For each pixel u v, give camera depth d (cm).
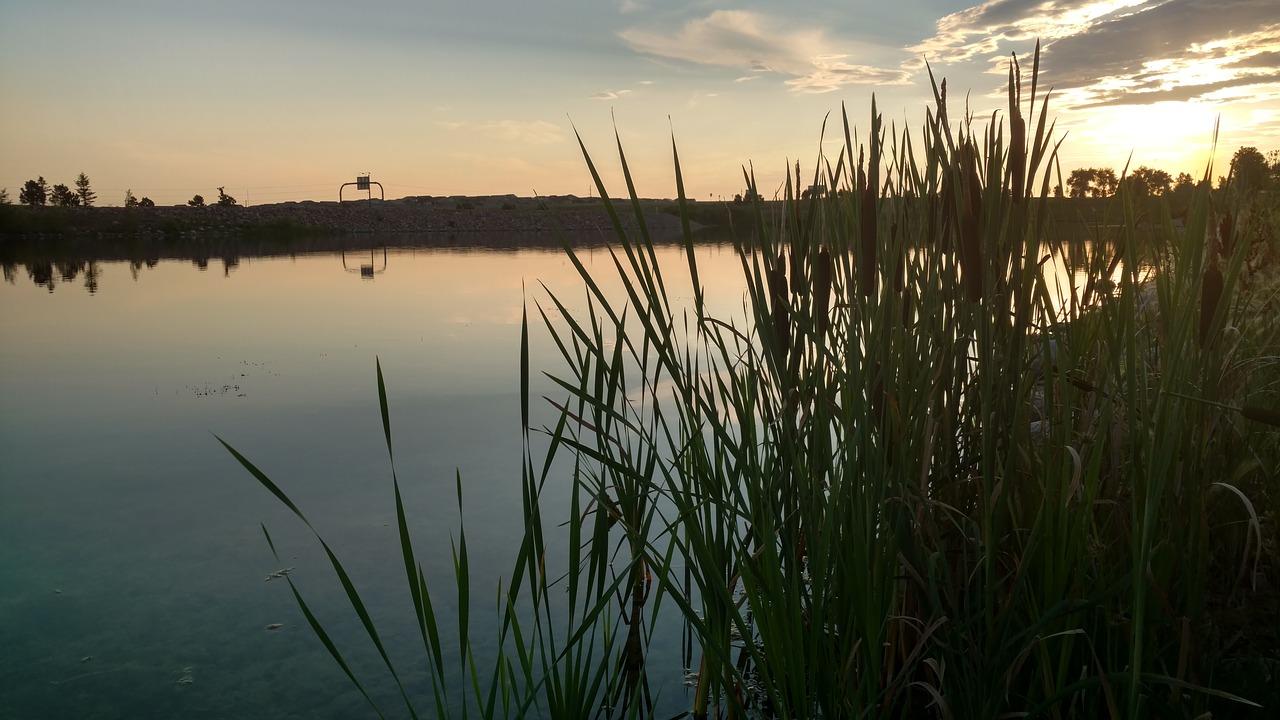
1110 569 129
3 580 292
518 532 320
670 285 1326
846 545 130
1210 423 134
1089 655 138
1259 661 142
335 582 284
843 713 144
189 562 305
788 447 140
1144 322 146
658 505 328
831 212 153
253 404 574
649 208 5159
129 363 747
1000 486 118
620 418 145
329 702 212
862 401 123
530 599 263
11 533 337
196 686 222
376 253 2709
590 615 142
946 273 142
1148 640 124
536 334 862
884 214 152
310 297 1325
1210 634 134
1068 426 123
